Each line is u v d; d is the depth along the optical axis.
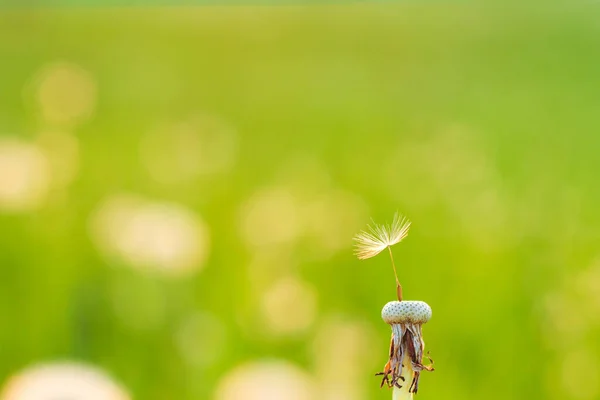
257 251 0.95
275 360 0.72
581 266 0.95
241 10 5.54
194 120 2.02
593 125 2.10
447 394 0.77
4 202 0.90
